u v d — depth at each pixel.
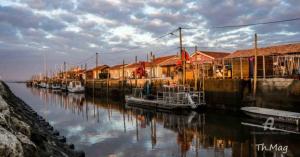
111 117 33.88
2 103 11.88
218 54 54.91
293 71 31.39
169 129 24.98
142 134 23.05
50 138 15.76
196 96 36.25
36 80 190.75
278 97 27.12
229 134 21.83
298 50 34.19
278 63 33.09
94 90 80.38
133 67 80.31
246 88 30.75
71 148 17.08
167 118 31.58
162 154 16.95
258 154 16.42
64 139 19.19
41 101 59.72
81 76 122.44
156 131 24.27
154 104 39.88
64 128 26.31
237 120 27.64
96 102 56.44
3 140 7.52
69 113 38.50
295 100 25.53
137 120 31.00
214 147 18.36
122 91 62.91
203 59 53.88
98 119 32.31
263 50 39.19
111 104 51.38
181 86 37.69
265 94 28.47
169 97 37.19
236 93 30.83
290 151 16.77
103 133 23.69
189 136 21.84
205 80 35.56
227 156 16.22
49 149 11.74
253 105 29.75
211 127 25.08
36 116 29.62
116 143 19.89
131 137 21.91
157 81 50.53
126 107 45.06
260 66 33.00
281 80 26.92
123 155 16.83
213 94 34.00
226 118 29.34
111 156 16.61
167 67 63.88
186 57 40.47
